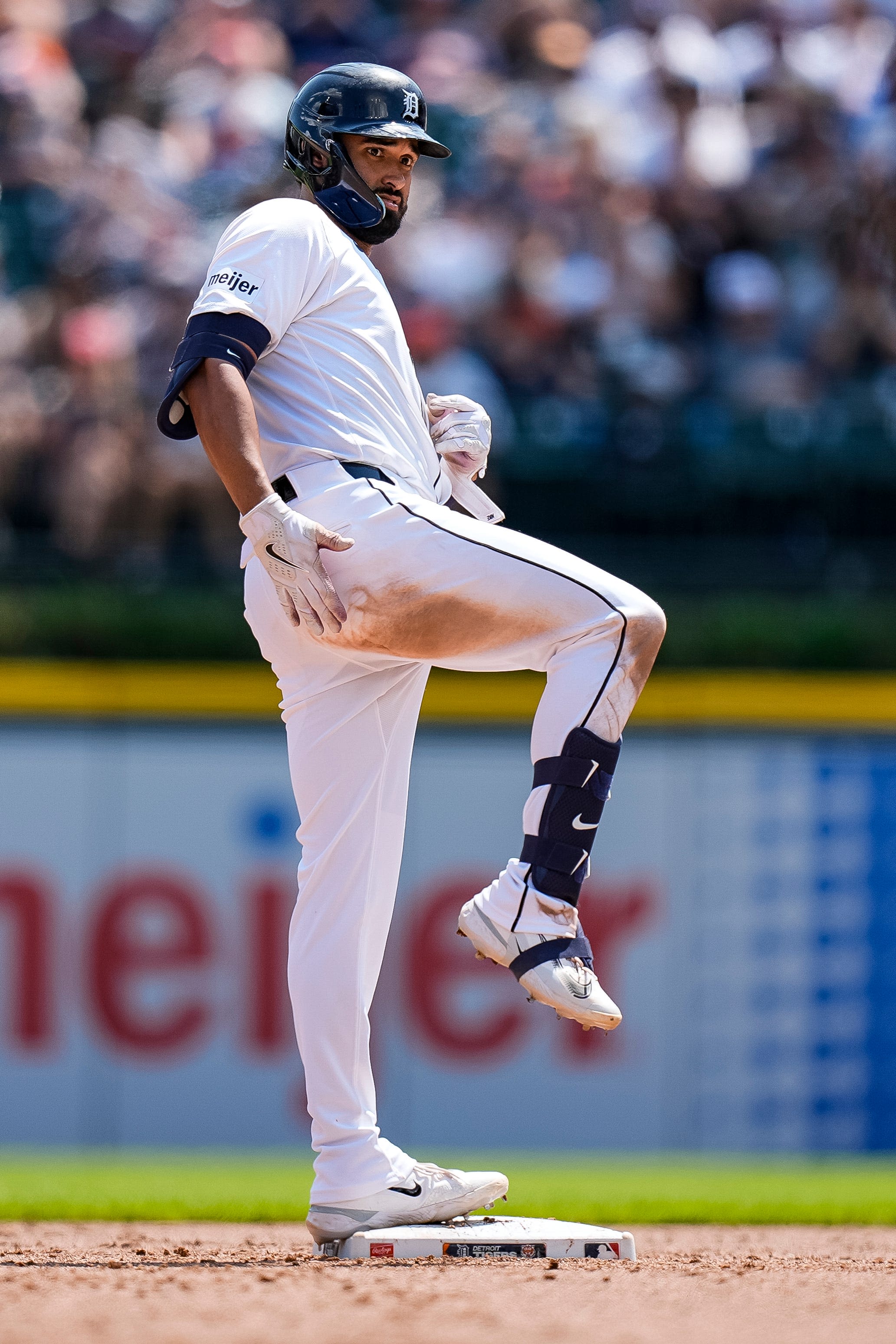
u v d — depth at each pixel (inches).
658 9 1467.8
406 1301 371.2
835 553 1317.7
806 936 1224.2
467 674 1214.3
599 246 1353.3
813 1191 786.8
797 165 1390.3
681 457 1322.6
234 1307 364.8
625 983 1212.5
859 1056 1221.1
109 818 1204.5
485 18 1521.9
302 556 424.8
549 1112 1195.3
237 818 1210.0
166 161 1400.1
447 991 1197.1
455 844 1208.2
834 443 1326.3
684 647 1229.7
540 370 1326.3
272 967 1203.2
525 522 1322.6
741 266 1364.4
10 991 1187.9
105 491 1278.3
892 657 1232.8
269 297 435.5
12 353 1321.4
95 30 1472.7
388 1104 1187.3
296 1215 651.5
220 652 1217.4
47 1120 1181.1
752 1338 336.5
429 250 1332.4
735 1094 1214.3
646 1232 598.2
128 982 1194.6
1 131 1402.6
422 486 461.7
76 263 1325.0
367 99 462.0
